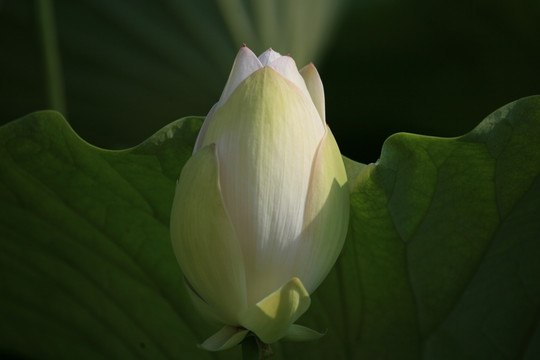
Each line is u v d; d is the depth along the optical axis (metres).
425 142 0.68
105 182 0.73
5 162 0.72
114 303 0.77
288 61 0.67
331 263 0.66
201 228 0.64
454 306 0.72
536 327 0.71
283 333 0.65
